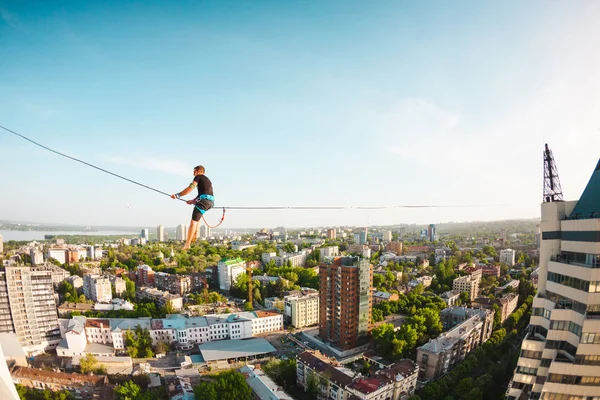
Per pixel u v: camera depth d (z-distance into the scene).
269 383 116.38
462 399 107.12
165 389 121.44
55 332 172.38
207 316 187.38
